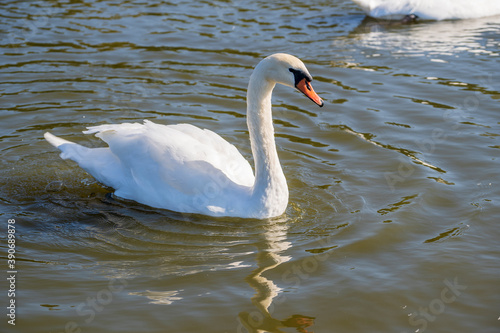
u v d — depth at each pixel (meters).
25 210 8.89
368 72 13.66
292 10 17.95
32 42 14.98
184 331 6.54
